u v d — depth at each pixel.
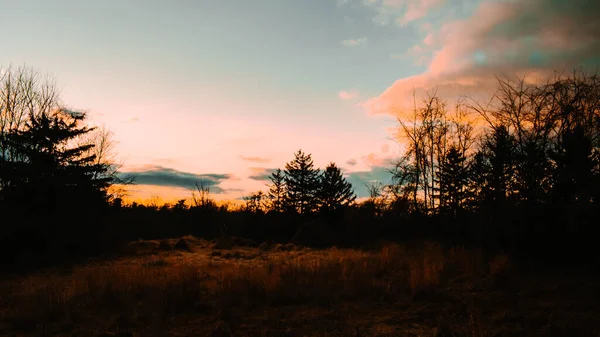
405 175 27.62
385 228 26.16
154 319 7.25
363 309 8.05
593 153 13.59
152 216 35.44
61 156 22.06
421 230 24.97
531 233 14.01
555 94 15.08
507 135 16.73
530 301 8.34
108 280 9.53
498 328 6.47
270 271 11.90
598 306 7.77
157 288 8.90
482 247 15.84
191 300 8.48
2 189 18.88
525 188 14.71
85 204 21.22
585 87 14.48
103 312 7.85
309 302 8.64
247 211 35.81
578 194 13.05
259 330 6.63
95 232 20.95
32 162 20.14
